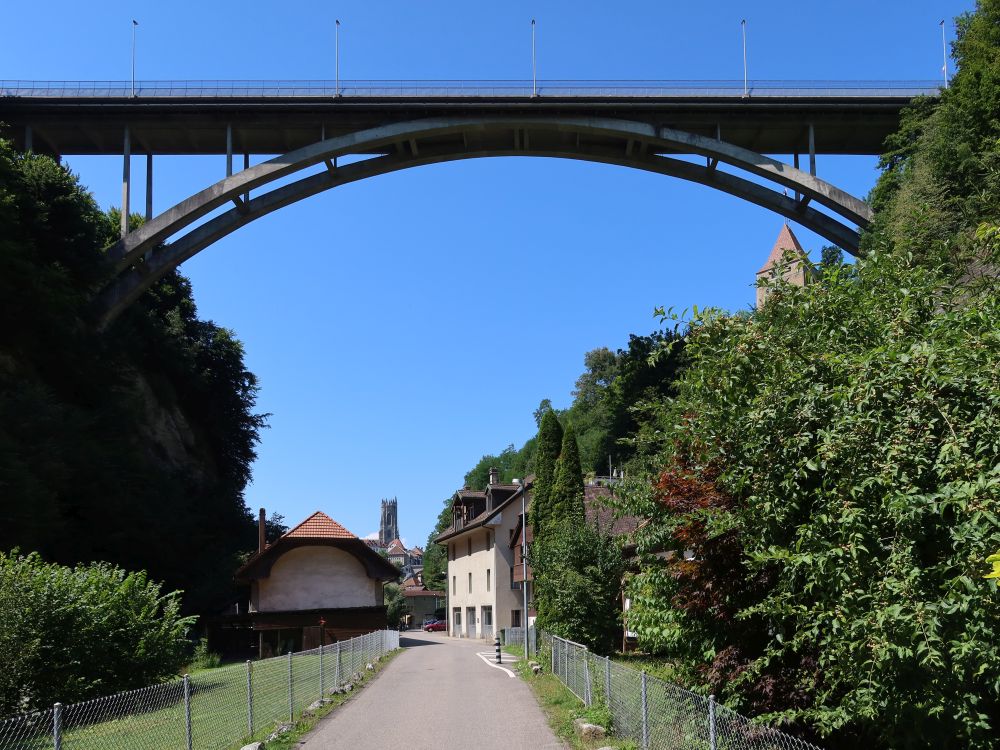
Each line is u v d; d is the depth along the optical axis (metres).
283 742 9.96
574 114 43.81
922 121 35.38
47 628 12.38
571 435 27.73
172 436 47.81
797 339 5.81
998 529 4.01
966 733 4.31
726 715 5.97
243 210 44.38
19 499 24.08
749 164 42.56
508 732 10.73
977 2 34.53
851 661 4.69
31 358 34.84
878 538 4.66
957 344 4.69
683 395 6.91
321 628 28.89
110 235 50.47
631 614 7.28
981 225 5.37
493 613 44.25
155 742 7.79
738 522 5.73
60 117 42.56
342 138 42.97
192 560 39.50
